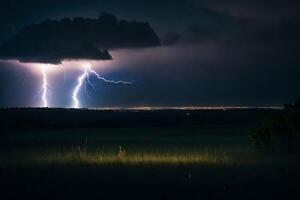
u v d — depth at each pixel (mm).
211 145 35500
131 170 19188
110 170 19219
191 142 39781
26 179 16422
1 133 57562
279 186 14859
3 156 25812
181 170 19141
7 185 15000
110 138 46594
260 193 13633
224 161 22766
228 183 15469
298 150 28625
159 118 103938
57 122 87688
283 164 21469
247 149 30828
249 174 17859
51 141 42031
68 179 16469
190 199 12781
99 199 12789
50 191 13922
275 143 29125
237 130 63031
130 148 32406
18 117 83750
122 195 13297
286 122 29109
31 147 34000
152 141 41812
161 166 20672
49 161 22906
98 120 97312
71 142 40594
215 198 12930
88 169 19578
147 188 14461
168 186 14828
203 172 18453
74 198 12922
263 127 29562
